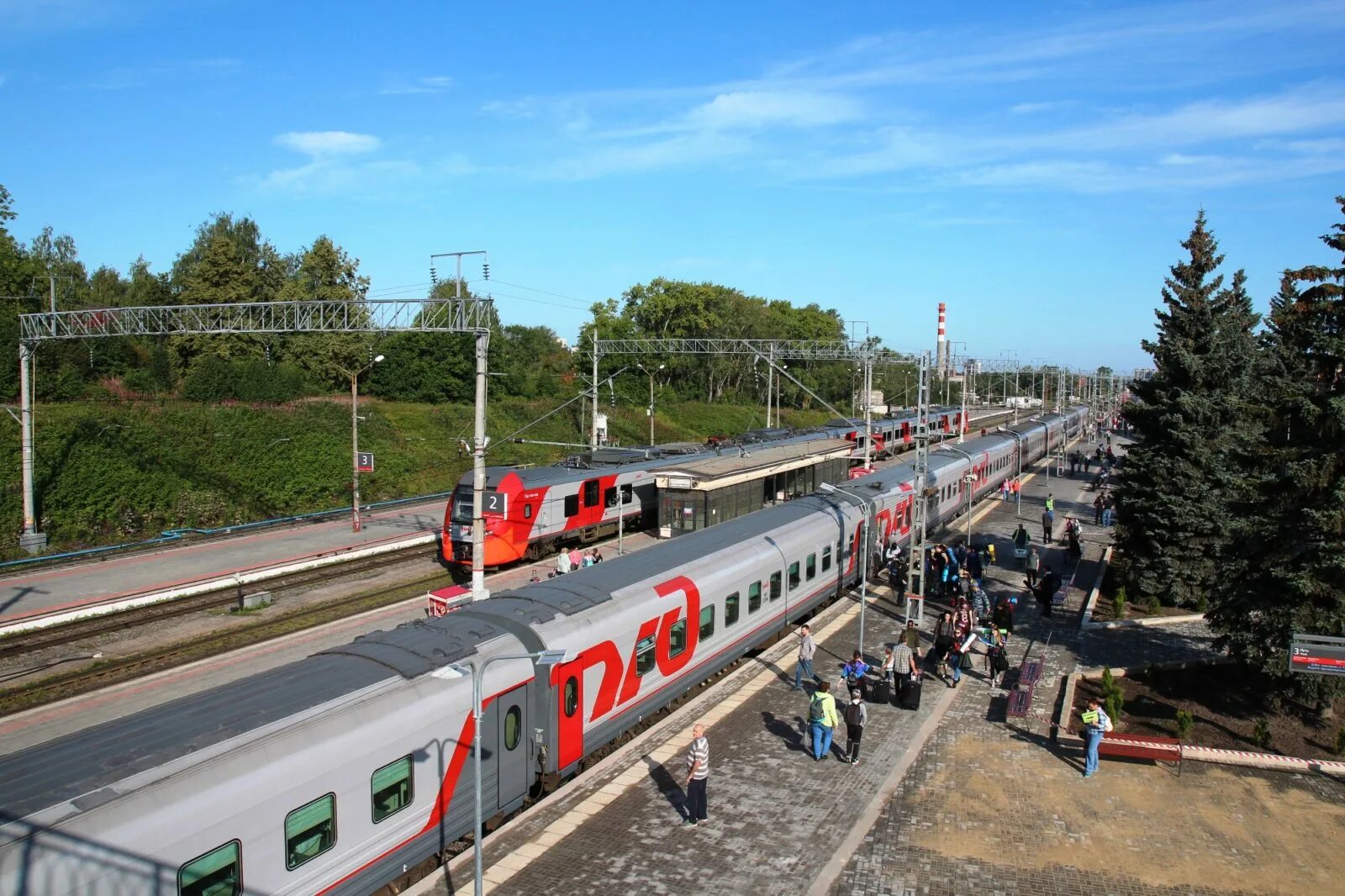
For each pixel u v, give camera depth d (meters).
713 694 21.83
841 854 14.38
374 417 59.19
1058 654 25.77
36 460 39.34
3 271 58.41
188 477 44.34
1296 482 19.19
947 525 47.94
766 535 26.08
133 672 23.08
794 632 27.58
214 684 22.55
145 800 9.88
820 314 126.06
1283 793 17.06
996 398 172.75
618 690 17.98
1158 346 32.25
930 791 16.89
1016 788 17.09
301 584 32.91
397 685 13.34
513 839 14.74
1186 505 30.23
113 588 30.61
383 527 43.81
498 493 34.38
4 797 9.53
